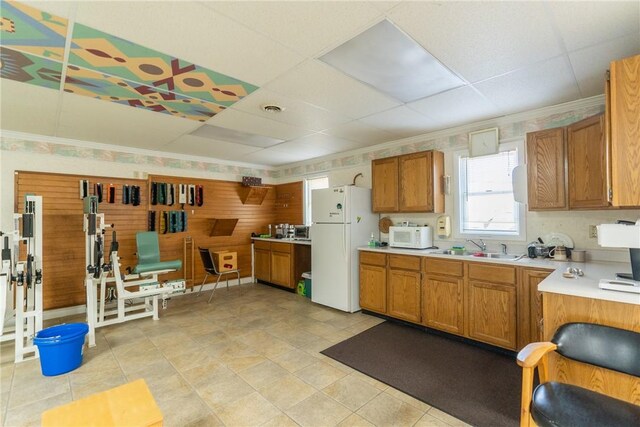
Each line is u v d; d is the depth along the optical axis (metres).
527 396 1.39
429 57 2.06
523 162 3.16
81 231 4.06
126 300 4.33
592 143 2.37
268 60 2.09
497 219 3.41
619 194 1.64
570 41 1.88
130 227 4.48
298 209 5.80
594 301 1.67
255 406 2.06
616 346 1.47
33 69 2.18
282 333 3.34
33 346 2.79
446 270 3.16
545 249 2.90
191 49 1.95
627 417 1.24
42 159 3.82
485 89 2.57
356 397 2.16
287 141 4.25
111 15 1.60
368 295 3.89
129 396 1.54
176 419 1.92
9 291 3.57
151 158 4.70
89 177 4.16
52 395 2.20
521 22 1.69
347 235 4.00
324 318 3.82
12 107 2.88
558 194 2.70
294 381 2.37
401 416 1.95
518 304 2.69
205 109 2.99
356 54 2.02
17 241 2.89
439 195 3.70
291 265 5.10
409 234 3.77
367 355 2.80
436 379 2.38
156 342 3.11
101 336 3.26
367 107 2.97
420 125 3.55
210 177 5.34
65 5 1.52
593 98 2.73
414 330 3.42
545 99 2.79
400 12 1.60
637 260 1.75
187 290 5.02
